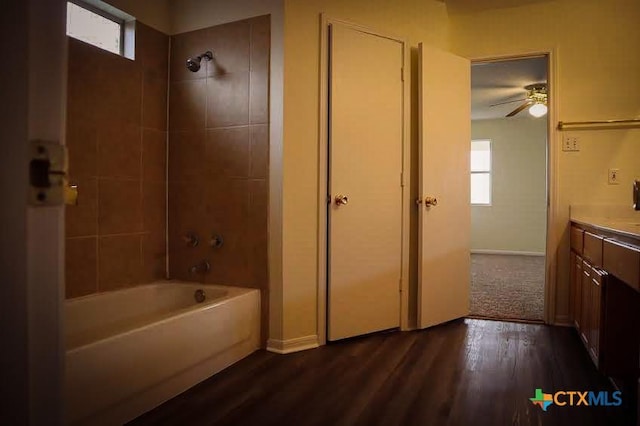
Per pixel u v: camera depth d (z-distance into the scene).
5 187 0.50
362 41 2.72
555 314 3.08
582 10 3.03
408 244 2.93
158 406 1.83
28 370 0.52
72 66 2.30
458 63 3.12
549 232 3.09
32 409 0.52
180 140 2.83
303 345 2.56
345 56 2.66
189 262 2.81
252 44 2.57
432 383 2.06
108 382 1.60
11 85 0.51
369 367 2.26
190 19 2.78
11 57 0.51
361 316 2.75
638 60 2.94
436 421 1.70
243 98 2.60
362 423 1.68
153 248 2.79
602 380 2.09
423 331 2.90
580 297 2.62
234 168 2.64
